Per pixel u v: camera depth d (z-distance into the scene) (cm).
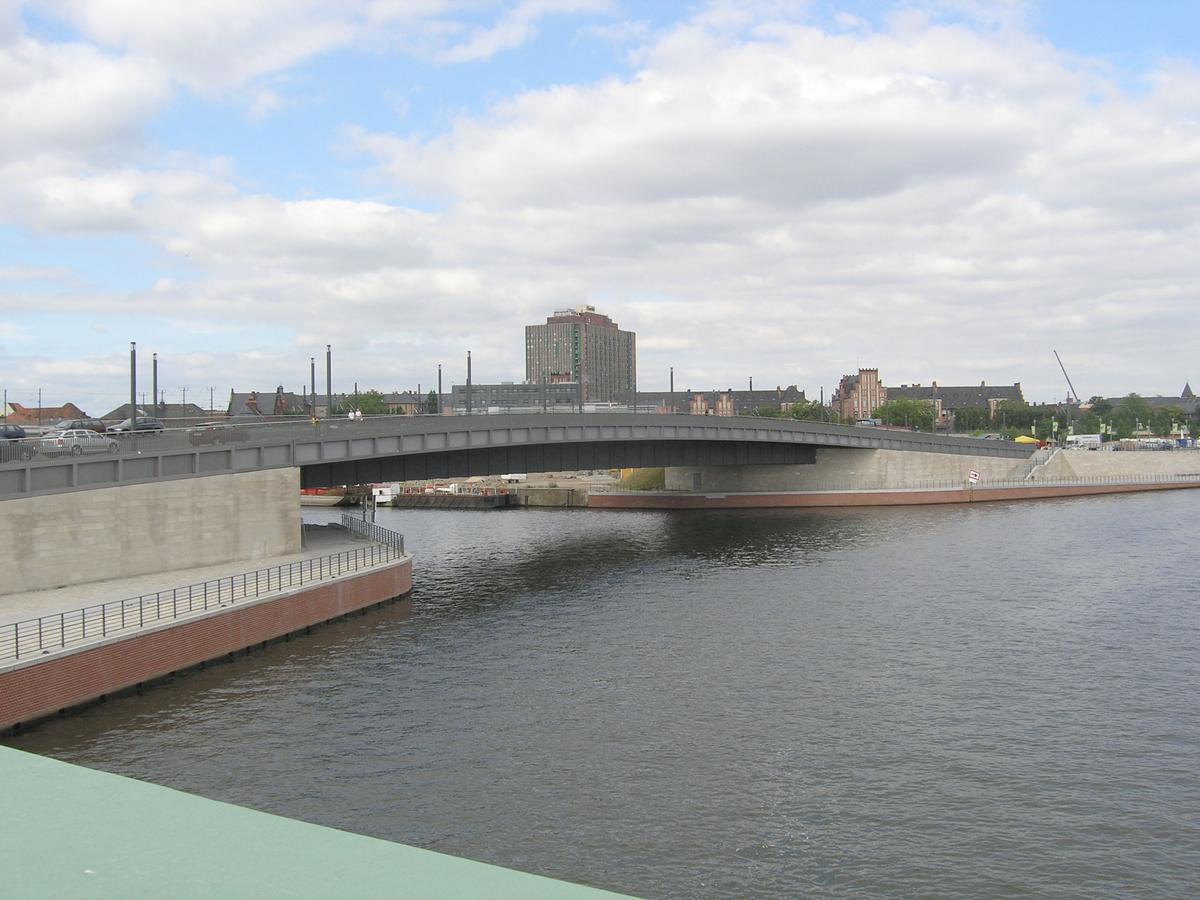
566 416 8369
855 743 3391
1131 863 2523
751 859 2561
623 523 10938
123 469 5016
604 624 5269
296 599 4856
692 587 6406
